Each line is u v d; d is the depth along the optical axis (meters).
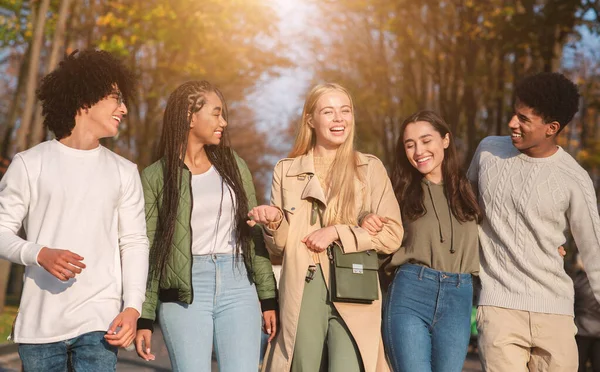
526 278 4.74
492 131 22.09
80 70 3.95
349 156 4.81
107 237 3.94
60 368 3.79
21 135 14.15
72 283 3.80
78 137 3.97
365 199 4.79
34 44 14.20
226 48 20.22
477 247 4.88
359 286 4.54
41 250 3.61
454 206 4.85
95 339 3.79
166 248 4.39
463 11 19.02
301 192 4.78
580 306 8.17
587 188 4.76
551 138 4.79
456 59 19.72
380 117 28.36
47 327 3.75
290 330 4.59
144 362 11.09
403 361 4.73
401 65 24.28
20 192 3.81
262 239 4.73
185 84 4.64
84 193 3.88
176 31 17.92
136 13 17.44
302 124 4.91
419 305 4.78
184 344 4.37
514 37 15.98
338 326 4.62
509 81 19.64
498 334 4.72
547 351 4.70
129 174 4.06
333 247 4.61
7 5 17.00
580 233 4.78
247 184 4.75
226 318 4.47
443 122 4.97
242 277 4.55
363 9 23.73
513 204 4.80
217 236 4.52
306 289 4.64
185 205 4.47
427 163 4.91
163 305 4.44
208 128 4.57
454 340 4.75
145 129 21.66
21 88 20.23
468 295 4.80
